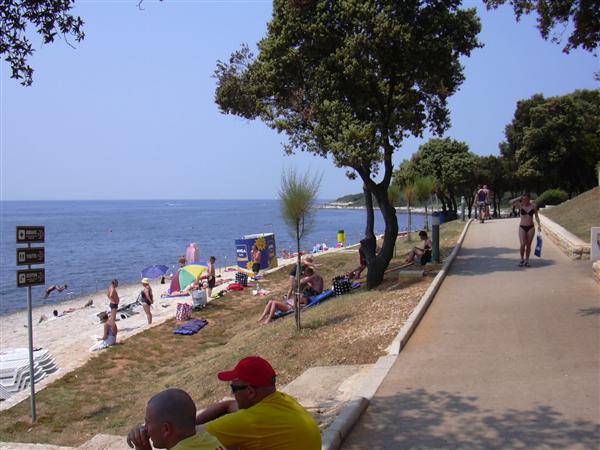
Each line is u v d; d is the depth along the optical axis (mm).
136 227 101500
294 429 3301
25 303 28094
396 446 5152
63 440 9148
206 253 51656
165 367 13773
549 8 9977
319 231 78375
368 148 14234
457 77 16766
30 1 7449
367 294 13609
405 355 8000
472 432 5312
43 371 13602
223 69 16906
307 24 15102
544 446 4918
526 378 6613
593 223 19797
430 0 15117
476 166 50500
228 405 3764
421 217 114875
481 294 11633
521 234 14734
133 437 2955
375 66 15031
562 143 47625
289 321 13062
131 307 21641
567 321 8930
